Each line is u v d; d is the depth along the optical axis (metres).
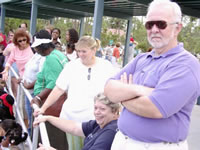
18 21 30.70
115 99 1.61
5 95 3.85
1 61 6.03
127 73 1.85
